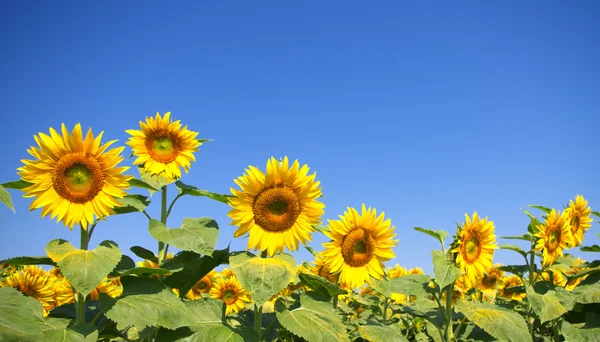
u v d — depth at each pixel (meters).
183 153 1.59
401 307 1.86
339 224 1.48
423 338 1.94
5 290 1.12
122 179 1.28
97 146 1.26
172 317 1.15
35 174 1.22
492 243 1.55
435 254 1.54
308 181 1.35
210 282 2.29
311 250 1.59
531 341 1.44
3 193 1.18
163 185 1.51
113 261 1.15
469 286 2.39
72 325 1.13
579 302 1.69
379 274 1.50
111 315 1.11
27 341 0.99
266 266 1.23
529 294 1.67
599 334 1.59
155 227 1.33
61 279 2.07
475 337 1.80
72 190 1.24
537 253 1.86
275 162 1.34
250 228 1.33
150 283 1.27
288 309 1.32
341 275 1.49
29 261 1.18
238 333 1.20
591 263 2.03
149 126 1.57
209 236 1.32
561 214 1.83
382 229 1.50
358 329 1.43
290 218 1.34
